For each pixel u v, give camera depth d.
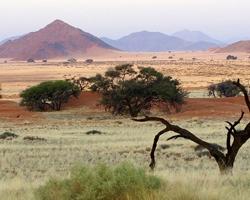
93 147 86.50
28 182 33.00
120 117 161.12
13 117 157.62
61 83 182.88
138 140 98.56
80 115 169.25
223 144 81.38
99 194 16.94
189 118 144.75
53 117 164.00
